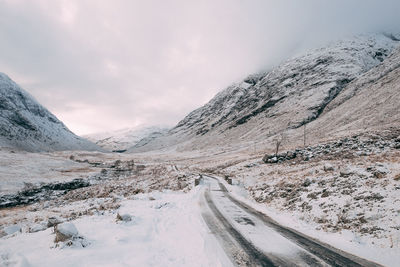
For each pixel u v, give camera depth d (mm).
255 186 25891
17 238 8867
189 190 26969
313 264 6824
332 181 15625
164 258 7301
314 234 9766
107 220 11359
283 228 10719
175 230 10500
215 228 10695
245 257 7344
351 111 103125
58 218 11430
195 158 135500
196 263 6918
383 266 6684
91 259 6836
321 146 42875
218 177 42562
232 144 160250
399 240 7918
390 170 13766
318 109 150875
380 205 10352
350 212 10828
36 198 46906
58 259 6613
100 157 176000
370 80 144250
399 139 32812
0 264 6102
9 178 58344
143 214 13078
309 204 13617
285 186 19406
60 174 72562
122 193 34000
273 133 142125
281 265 6758
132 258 7137
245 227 10852
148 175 61281
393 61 142500
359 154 31328
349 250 7934
